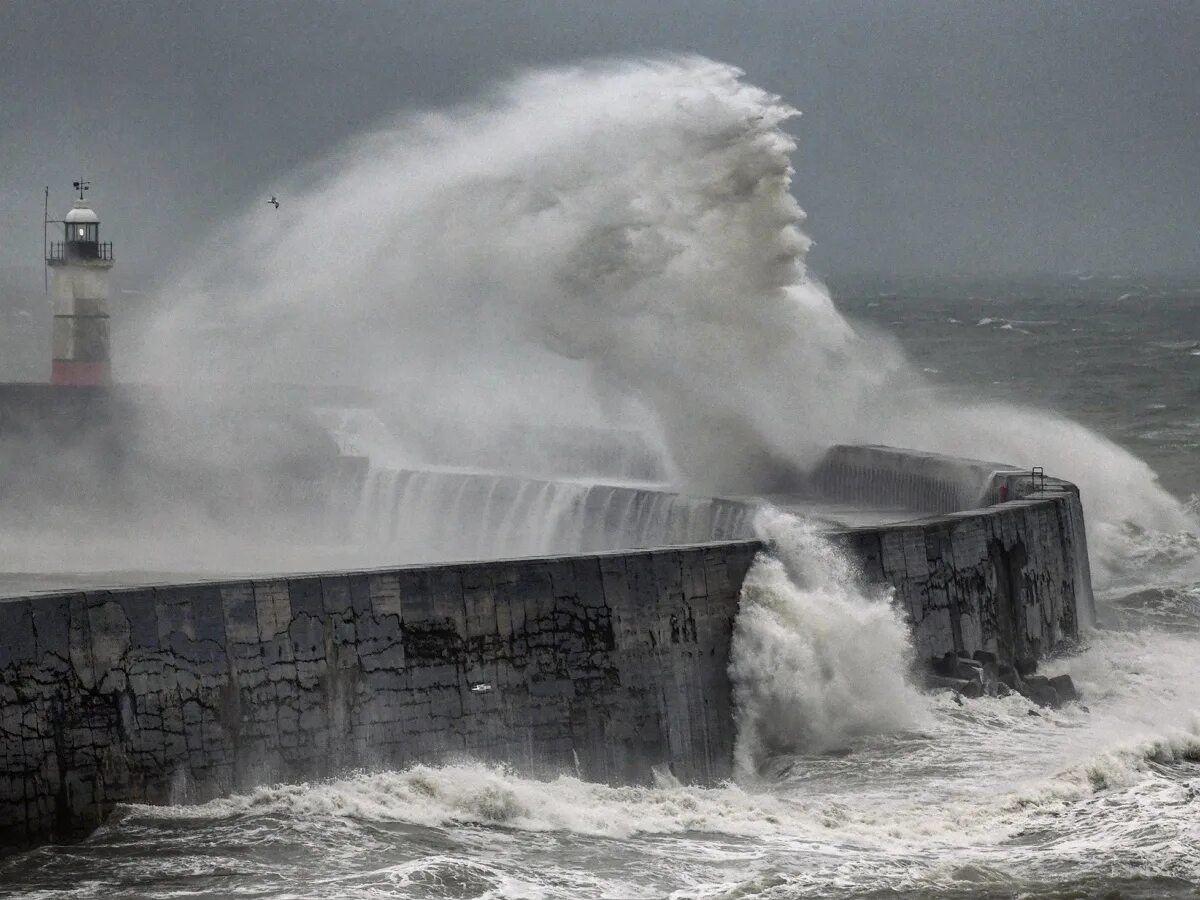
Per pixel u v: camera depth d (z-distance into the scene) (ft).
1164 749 196.03
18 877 148.46
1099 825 173.06
